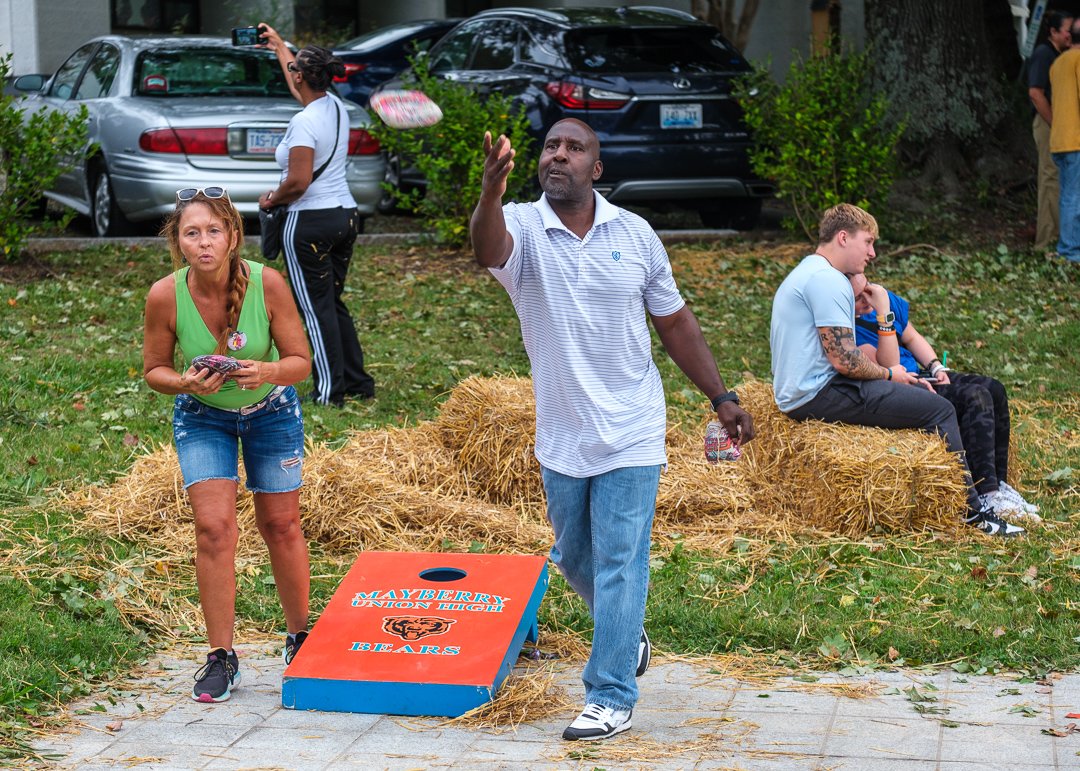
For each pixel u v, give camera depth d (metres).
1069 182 12.88
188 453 4.81
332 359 8.56
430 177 12.70
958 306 11.65
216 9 21.09
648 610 5.55
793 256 13.26
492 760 4.23
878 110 13.24
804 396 6.84
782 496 6.91
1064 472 7.33
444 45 14.95
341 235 8.41
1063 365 10.05
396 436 7.33
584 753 4.27
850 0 22.55
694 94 13.02
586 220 4.38
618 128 12.83
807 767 4.15
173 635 5.41
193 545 6.28
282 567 5.04
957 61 15.98
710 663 5.11
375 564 5.32
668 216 15.93
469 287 11.95
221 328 4.75
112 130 12.37
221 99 12.63
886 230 14.09
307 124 8.14
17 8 18.64
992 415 6.88
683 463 7.25
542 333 4.40
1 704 4.58
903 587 5.83
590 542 4.64
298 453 4.96
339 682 4.64
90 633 5.23
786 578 6.00
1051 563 6.09
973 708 4.60
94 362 9.27
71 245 12.43
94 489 6.86
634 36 13.37
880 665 5.04
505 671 4.80
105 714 4.61
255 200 12.09
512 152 3.97
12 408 8.11
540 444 4.54
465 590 5.13
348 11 22.17
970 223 14.84
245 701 4.77
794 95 13.27
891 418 6.79
